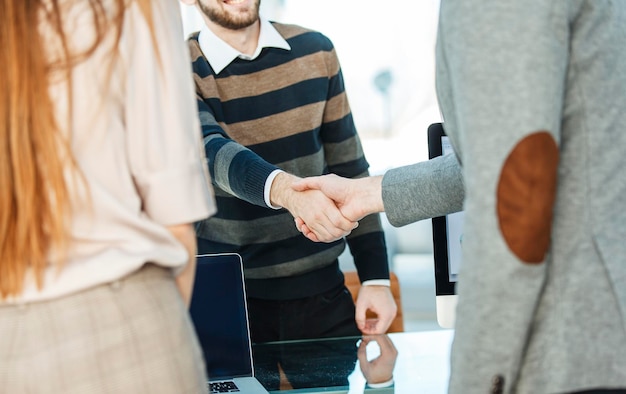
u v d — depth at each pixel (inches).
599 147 38.5
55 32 36.4
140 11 38.4
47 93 35.4
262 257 82.8
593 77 38.9
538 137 36.2
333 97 85.5
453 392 37.7
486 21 37.6
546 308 37.7
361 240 82.4
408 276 197.6
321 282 82.7
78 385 34.7
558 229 38.1
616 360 37.0
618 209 38.3
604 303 37.3
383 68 204.8
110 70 36.7
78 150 36.2
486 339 36.5
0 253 35.1
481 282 36.5
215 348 65.1
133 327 35.7
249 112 83.4
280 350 75.5
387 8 203.0
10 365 34.9
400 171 63.0
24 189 34.9
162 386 35.9
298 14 201.0
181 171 38.7
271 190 71.8
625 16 40.9
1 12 35.4
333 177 67.7
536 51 36.7
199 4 80.9
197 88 82.0
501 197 36.4
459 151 42.1
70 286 35.2
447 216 68.0
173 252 38.0
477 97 37.3
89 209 36.3
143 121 38.1
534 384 37.5
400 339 75.5
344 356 69.7
